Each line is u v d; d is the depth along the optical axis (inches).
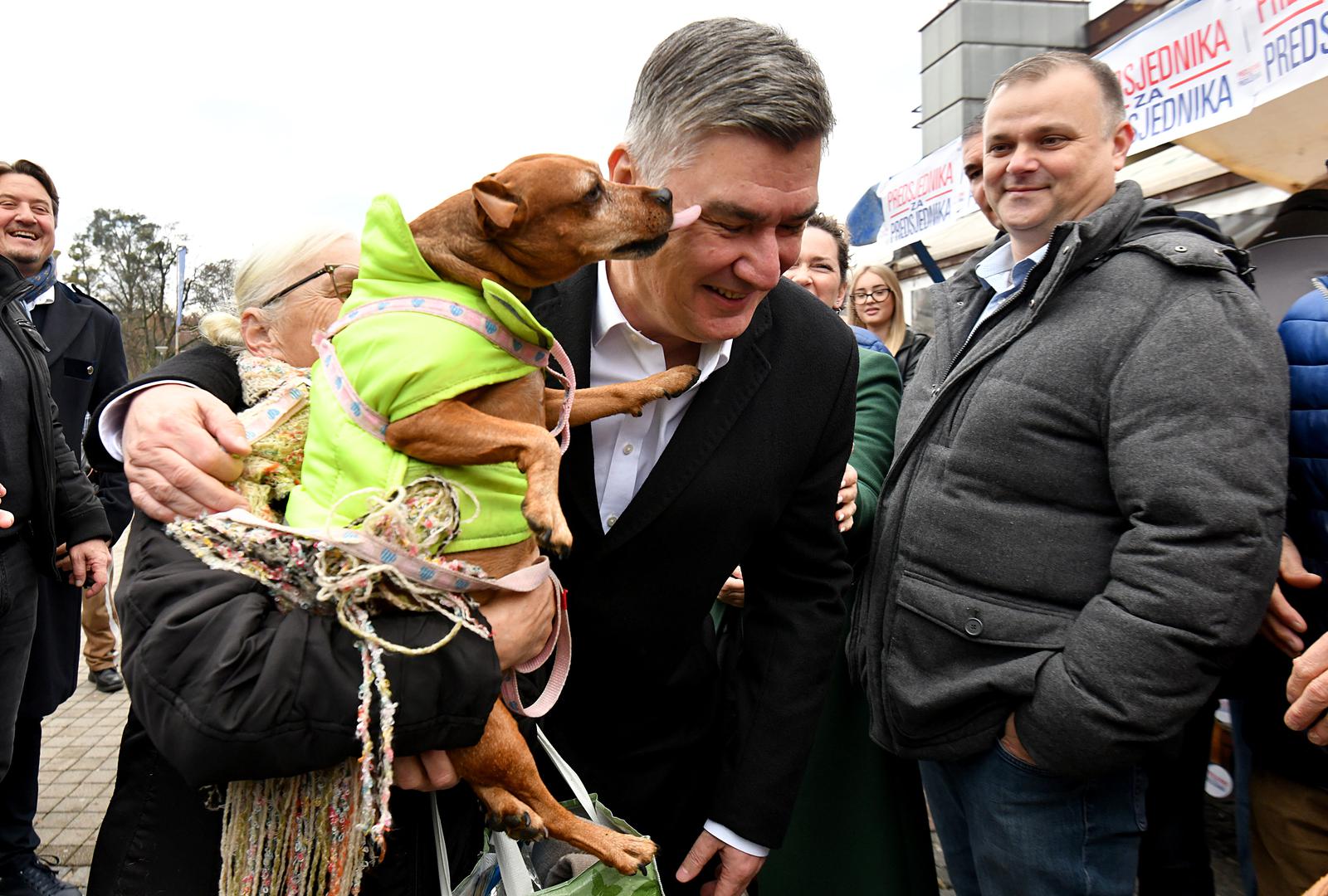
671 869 72.8
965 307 87.5
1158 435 63.1
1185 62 145.6
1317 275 118.3
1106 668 62.9
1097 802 69.5
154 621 44.1
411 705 43.6
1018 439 70.2
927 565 75.9
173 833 49.4
